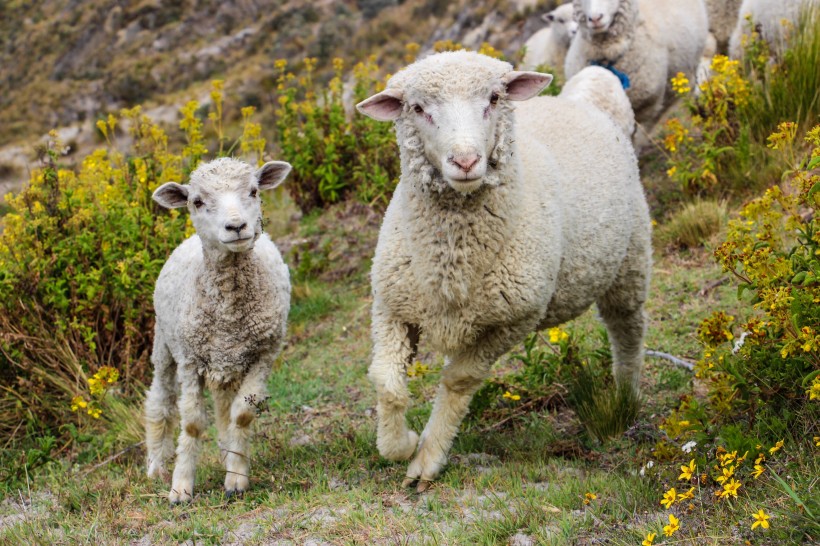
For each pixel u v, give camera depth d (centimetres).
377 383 552
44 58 4919
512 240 540
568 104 673
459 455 621
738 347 591
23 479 721
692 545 429
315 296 1036
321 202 1277
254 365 632
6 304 844
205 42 4638
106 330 877
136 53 4712
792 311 493
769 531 420
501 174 530
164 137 1043
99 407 797
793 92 982
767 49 1039
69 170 999
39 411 810
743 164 974
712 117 1007
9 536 574
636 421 640
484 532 479
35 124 4388
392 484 573
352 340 940
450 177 500
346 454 644
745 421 542
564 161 615
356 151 1259
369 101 539
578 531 469
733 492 429
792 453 486
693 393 661
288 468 635
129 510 600
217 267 598
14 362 820
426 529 496
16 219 892
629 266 665
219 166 611
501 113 534
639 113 1136
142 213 925
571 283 604
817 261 512
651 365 752
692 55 1190
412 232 539
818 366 495
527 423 664
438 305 543
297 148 1284
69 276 863
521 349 816
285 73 3962
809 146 954
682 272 895
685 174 993
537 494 524
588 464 588
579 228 599
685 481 501
